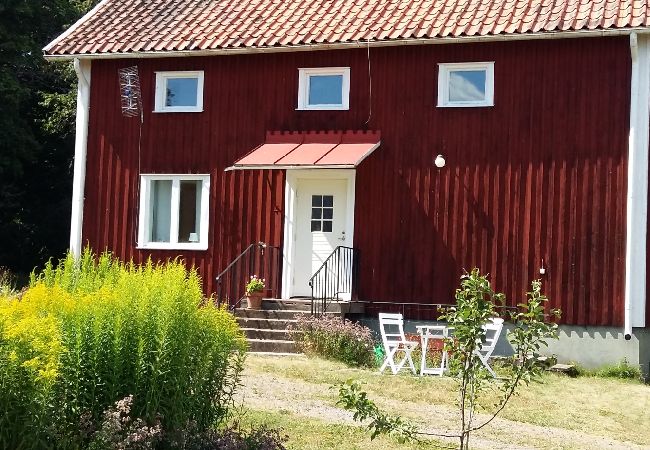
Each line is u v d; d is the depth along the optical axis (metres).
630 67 17.45
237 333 9.67
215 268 20.03
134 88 20.75
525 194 17.97
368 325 18.73
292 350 17.08
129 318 7.92
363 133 19.14
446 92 18.72
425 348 15.48
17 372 6.85
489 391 14.27
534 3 18.81
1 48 32.16
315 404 12.57
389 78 19.06
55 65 35.72
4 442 6.79
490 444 11.10
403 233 18.72
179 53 20.12
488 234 18.14
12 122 31.55
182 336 8.12
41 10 33.94
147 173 20.62
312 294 17.66
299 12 20.70
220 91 20.30
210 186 20.20
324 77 19.75
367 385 14.11
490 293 7.64
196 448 7.96
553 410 13.50
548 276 17.69
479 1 19.44
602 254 17.41
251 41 19.70
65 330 7.55
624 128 17.42
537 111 18.02
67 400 7.42
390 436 10.66
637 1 17.77
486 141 18.31
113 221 20.73
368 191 19.03
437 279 18.42
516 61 18.22
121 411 7.41
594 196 17.52
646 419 13.34
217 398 9.07
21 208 34.47
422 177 18.70
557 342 17.48
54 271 12.25
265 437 8.70
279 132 19.75
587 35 17.45
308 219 19.69
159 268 11.04
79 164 21.00
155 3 22.44
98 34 21.27
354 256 18.94
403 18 19.36
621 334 17.19
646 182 17.28
